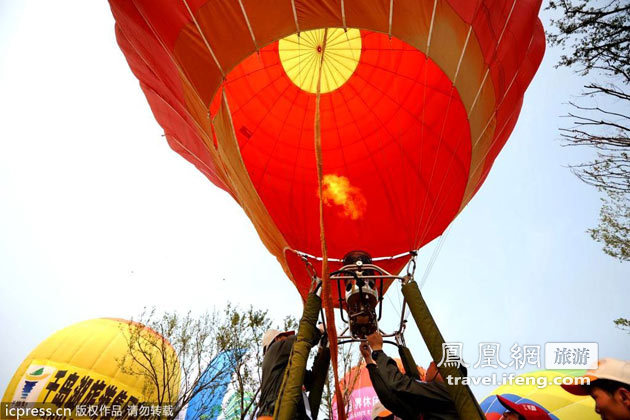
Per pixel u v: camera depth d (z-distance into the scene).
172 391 17.50
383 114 7.41
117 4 5.18
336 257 6.84
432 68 7.00
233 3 4.86
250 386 15.17
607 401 2.37
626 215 8.79
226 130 5.91
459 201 6.32
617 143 7.49
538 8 5.83
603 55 7.36
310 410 3.75
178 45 5.02
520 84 6.02
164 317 17.64
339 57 7.70
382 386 3.05
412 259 4.40
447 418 2.97
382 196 7.05
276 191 7.25
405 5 4.72
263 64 7.61
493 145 6.34
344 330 4.54
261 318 16.22
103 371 18.41
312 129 7.66
